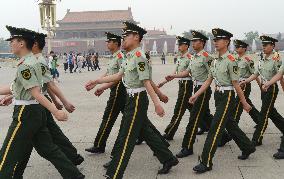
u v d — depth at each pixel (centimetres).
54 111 334
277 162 484
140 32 402
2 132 669
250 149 489
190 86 582
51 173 458
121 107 516
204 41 539
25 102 346
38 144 375
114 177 394
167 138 601
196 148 551
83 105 975
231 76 444
